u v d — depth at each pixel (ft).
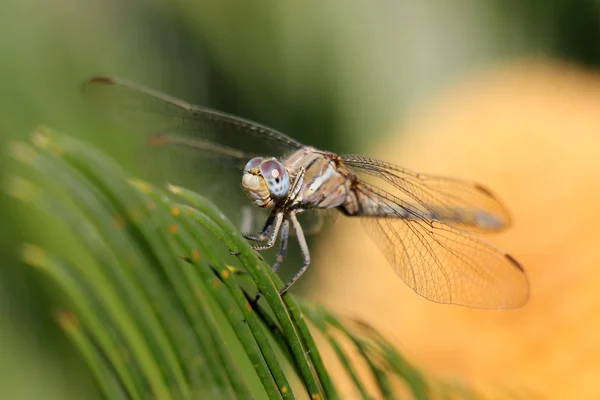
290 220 2.33
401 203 2.35
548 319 2.48
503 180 2.57
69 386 2.35
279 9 2.60
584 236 2.51
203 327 2.20
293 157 2.34
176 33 2.53
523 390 2.40
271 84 2.62
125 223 2.18
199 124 2.35
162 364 2.19
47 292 2.34
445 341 2.50
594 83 2.82
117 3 2.47
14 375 2.34
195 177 2.37
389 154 2.67
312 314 2.23
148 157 2.36
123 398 2.20
